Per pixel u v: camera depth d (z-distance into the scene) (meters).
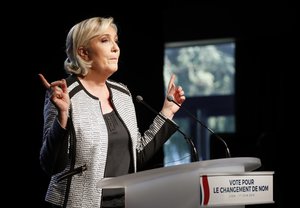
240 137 7.23
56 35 9.38
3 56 9.38
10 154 9.39
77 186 3.56
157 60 10.18
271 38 11.98
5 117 9.38
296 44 11.77
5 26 9.36
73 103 3.72
